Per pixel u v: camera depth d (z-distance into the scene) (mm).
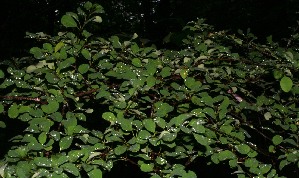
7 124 1013
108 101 726
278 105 801
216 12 3234
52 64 727
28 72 711
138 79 677
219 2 3221
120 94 672
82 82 748
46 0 2502
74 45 736
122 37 1028
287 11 2549
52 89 681
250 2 2977
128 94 680
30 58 858
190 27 979
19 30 2275
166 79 760
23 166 539
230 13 3113
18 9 2346
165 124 602
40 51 729
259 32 2631
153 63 774
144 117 654
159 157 629
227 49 827
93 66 777
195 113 670
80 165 568
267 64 796
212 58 812
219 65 854
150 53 815
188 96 727
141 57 776
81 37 809
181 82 801
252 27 2744
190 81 727
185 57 816
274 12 2590
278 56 851
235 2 3094
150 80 688
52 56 714
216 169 1515
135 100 707
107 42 796
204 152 702
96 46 797
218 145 816
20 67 888
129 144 620
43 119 629
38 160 519
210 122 747
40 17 2496
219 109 734
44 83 721
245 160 687
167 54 881
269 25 2598
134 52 780
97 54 743
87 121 966
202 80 800
